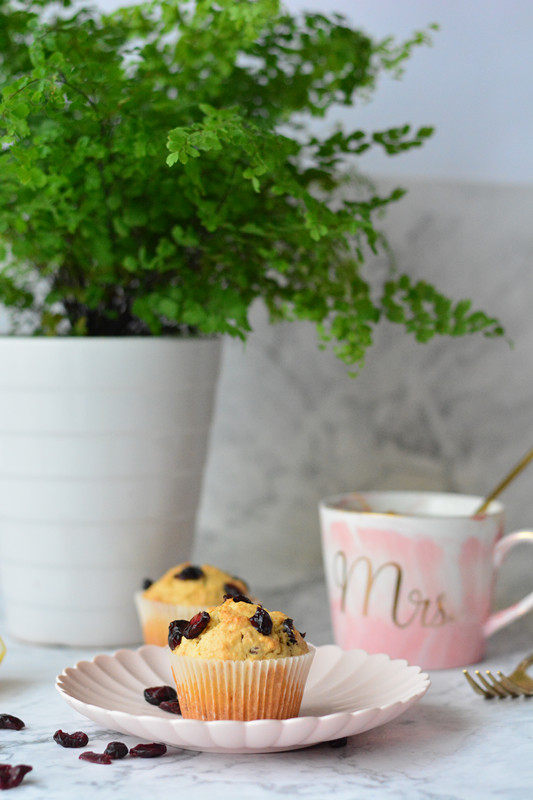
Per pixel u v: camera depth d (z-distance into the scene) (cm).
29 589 97
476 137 116
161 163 89
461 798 76
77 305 98
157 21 95
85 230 92
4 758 80
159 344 94
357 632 93
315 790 76
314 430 116
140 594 94
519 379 117
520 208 116
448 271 115
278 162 87
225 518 116
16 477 96
